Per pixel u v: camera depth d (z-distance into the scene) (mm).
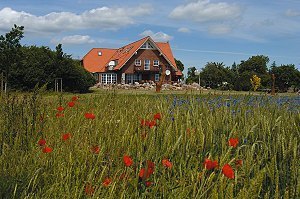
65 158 3256
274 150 3223
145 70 64125
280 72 53875
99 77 68875
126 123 4234
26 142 3875
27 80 33562
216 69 70000
